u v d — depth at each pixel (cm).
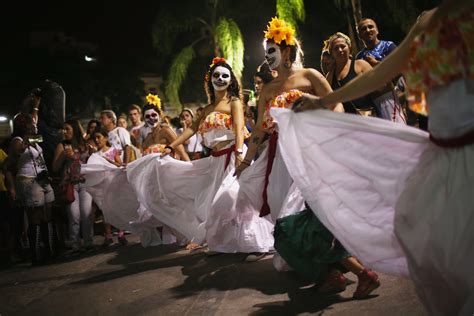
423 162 289
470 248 260
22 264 746
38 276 650
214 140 636
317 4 2072
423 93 274
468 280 262
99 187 746
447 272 268
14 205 765
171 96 1859
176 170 676
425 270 281
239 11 1912
